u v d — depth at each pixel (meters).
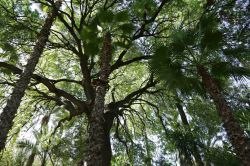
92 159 7.73
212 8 14.49
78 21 18.03
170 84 9.81
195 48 9.63
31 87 16.91
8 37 15.05
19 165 14.16
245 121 12.23
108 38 11.25
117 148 20.72
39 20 15.70
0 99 16.09
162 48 9.77
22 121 17.98
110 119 16.55
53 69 20.00
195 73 9.90
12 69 15.04
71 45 16.72
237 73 9.39
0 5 14.80
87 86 16.45
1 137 7.82
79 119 19.36
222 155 13.85
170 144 18.36
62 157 15.73
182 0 15.67
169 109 20.75
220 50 9.69
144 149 20.14
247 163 6.64
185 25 14.87
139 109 22.67
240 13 13.87
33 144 14.72
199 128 17.92
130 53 18.70
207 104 18.59
